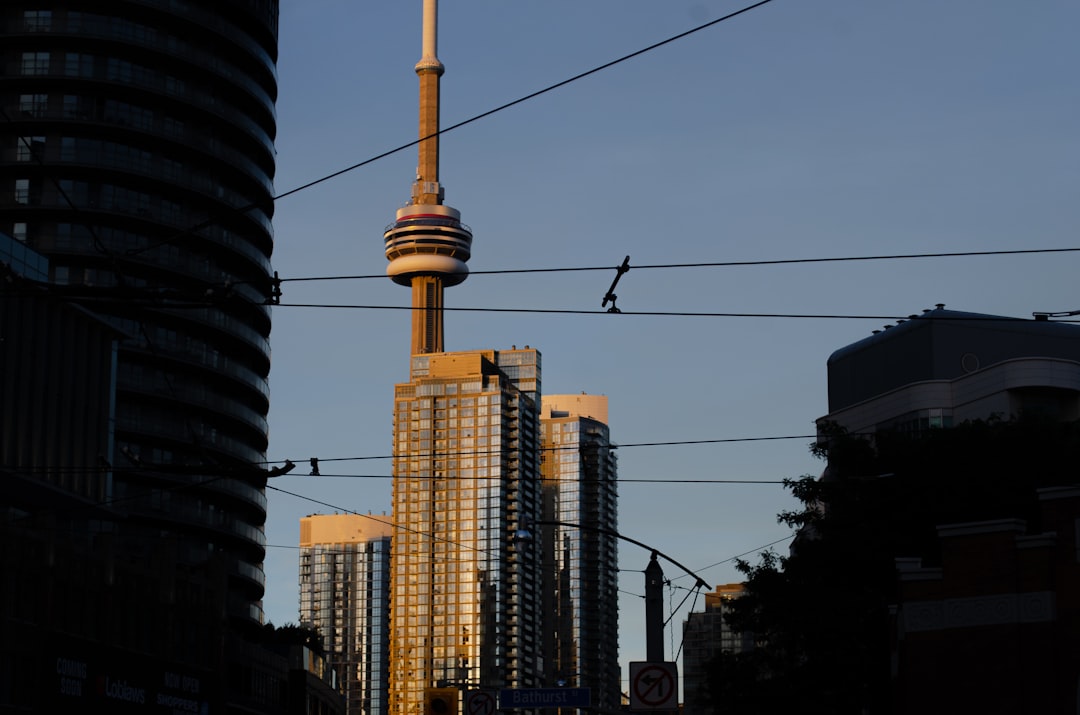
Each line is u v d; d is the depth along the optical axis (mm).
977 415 117688
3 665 95062
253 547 164250
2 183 154375
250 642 144875
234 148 167750
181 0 164500
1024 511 65062
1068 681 43281
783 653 66188
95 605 107812
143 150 159125
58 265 151750
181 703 117562
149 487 151125
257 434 167625
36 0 158375
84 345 122562
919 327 125875
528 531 57750
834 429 71312
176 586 119812
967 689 45031
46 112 156000
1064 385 113750
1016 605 44656
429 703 52125
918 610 46625
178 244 159250
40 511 115812
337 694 178000
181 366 157375
